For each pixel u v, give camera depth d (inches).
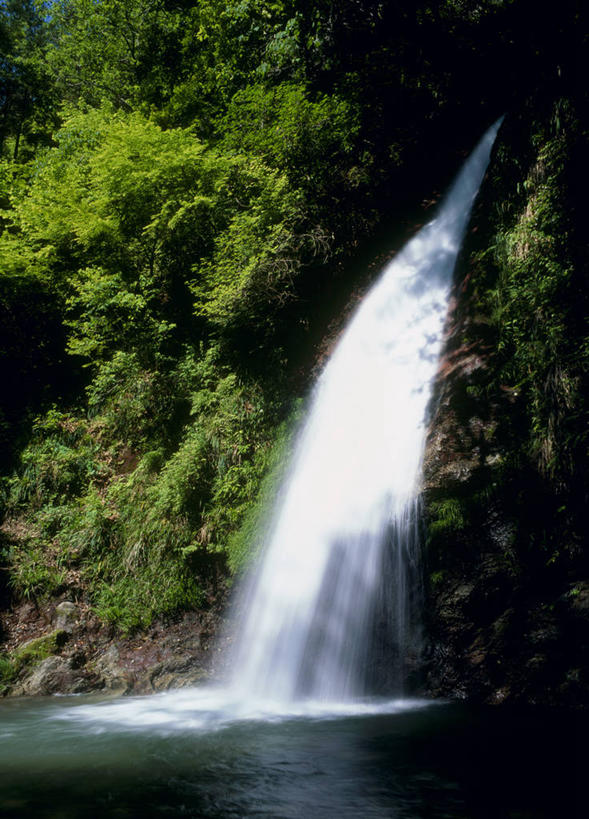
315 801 146.6
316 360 428.8
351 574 295.9
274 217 444.8
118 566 377.4
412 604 275.9
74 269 534.3
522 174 329.7
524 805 141.2
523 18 354.3
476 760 176.2
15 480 428.1
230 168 472.7
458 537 268.5
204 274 466.0
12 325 528.4
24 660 318.0
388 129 498.9
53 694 299.1
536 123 316.8
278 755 186.7
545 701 240.4
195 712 254.4
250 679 307.4
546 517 256.8
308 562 313.4
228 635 334.3
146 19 772.0
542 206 288.4
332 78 482.9
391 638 278.7
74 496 427.8
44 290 537.0
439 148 499.5
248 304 438.3
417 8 429.1
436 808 140.4
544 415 263.0
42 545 394.6
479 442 281.4
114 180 471.2
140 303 458.3
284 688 293.7
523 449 269.0
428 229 430.0
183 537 371.2
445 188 469.1
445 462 281.9
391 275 418.6
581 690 234.1
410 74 458.9
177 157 455.2
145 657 326.3
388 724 224.2
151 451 430.9
